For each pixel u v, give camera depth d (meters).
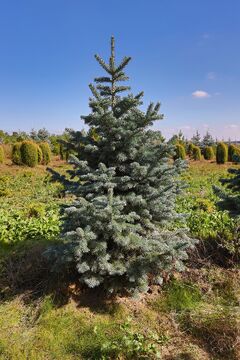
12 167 21.08
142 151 4.05
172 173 4.05
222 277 4.30
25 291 4.10
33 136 39.06
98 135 4.17
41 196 12.09
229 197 4.56
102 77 4.16
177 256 3.73
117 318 3.63
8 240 5.88
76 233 3.38
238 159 4.90
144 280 3.71
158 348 3.24
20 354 3.16
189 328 3.48
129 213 3.70
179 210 8.23
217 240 5.12
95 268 3.62
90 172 3.94
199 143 45.31
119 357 3.10
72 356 3.16
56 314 3.66
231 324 3.37
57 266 3.85
